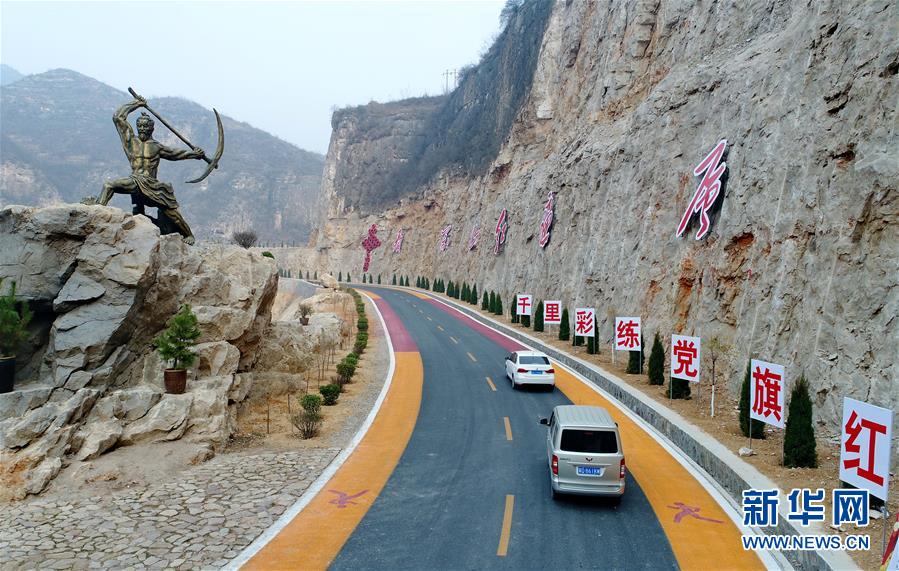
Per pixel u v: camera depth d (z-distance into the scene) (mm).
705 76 30812
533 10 73562
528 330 42750
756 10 30031
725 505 12922
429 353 33750
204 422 16516
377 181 109438
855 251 16609
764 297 21438
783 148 22281
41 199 194875
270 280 23141
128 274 16609
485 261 65375
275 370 24406
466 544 10977
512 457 16234
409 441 17719
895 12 16984
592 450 12719
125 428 15445
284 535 11297
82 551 10531
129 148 20547
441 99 122438
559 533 11469
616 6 46312
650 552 10695
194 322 17188
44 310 16141
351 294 65438
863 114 17359
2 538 10953
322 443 17500
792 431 14148
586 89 49594
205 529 11516
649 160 34375
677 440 17625
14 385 15195
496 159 70875
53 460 13500
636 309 31625
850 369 15781
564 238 45312
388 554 10562
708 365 24297
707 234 26891
